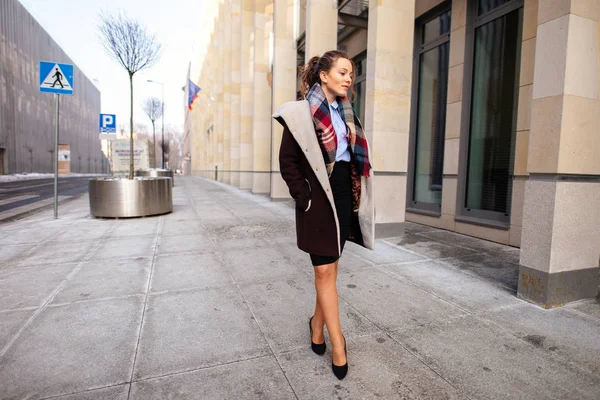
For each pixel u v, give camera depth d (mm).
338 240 1881
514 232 5199
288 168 1836
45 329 2510
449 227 6551
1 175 39906
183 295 3182
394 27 5508
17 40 46906
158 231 6137
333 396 1806
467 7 6250
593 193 3043
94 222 7047
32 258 4367
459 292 3309
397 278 3693
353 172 2059
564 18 2748
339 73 1881
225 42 25609
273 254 4629
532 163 3045
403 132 5734
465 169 6367
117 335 2434
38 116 54781
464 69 6336
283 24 11742
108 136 10742
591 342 2383
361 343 2354
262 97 14547
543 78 2922
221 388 1864
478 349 2285
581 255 3051
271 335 2451
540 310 2906
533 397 1810
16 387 1847
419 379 1957
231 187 20219
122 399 1763
